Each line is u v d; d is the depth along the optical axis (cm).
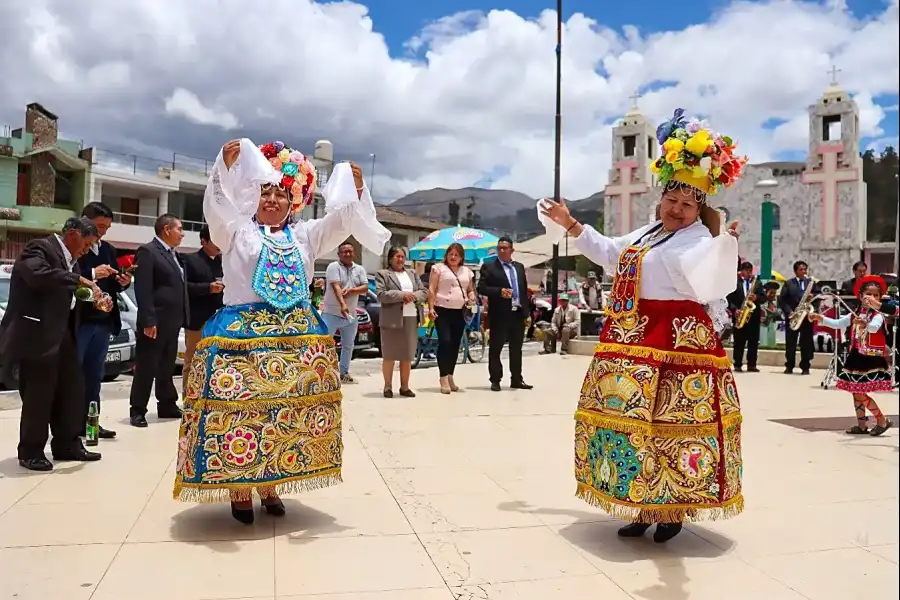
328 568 330
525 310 941
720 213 377
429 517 408
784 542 378
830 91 3014
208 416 361
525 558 349
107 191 3069
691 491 352
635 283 367
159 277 659
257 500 436
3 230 2634
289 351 375
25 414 500
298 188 401
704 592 313
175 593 299
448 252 906
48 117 2778
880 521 412
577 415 382
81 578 313
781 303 1204
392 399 839
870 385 658
